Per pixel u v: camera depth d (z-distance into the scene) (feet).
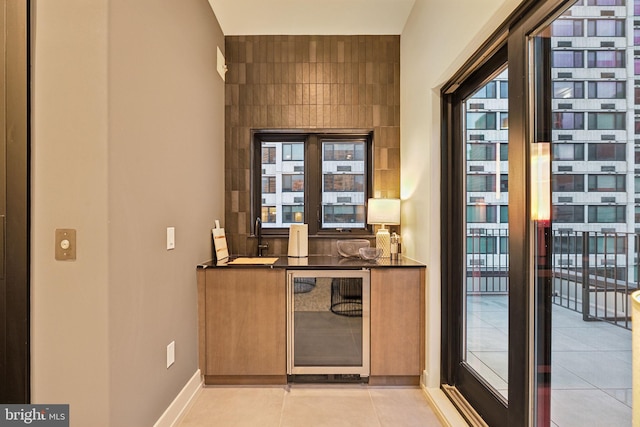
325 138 10.46
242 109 9.98
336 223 10.52
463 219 7.16
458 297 7.25
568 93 3.93
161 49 5.85
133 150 4.99
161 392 5.84
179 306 6.60
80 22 4.41
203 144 8.01
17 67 4.36
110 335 4.46
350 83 10.02
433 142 7.44
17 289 4.37
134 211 5.02
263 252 10.02
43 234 4.42
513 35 4.73
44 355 4.42
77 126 4.41
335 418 6.58
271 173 10.53
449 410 6.59
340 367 7.72
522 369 4.61
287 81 10.00
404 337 7.72
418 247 8.27
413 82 8.64
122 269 4.72
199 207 7.75
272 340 7.68
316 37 10.00
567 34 3.94
